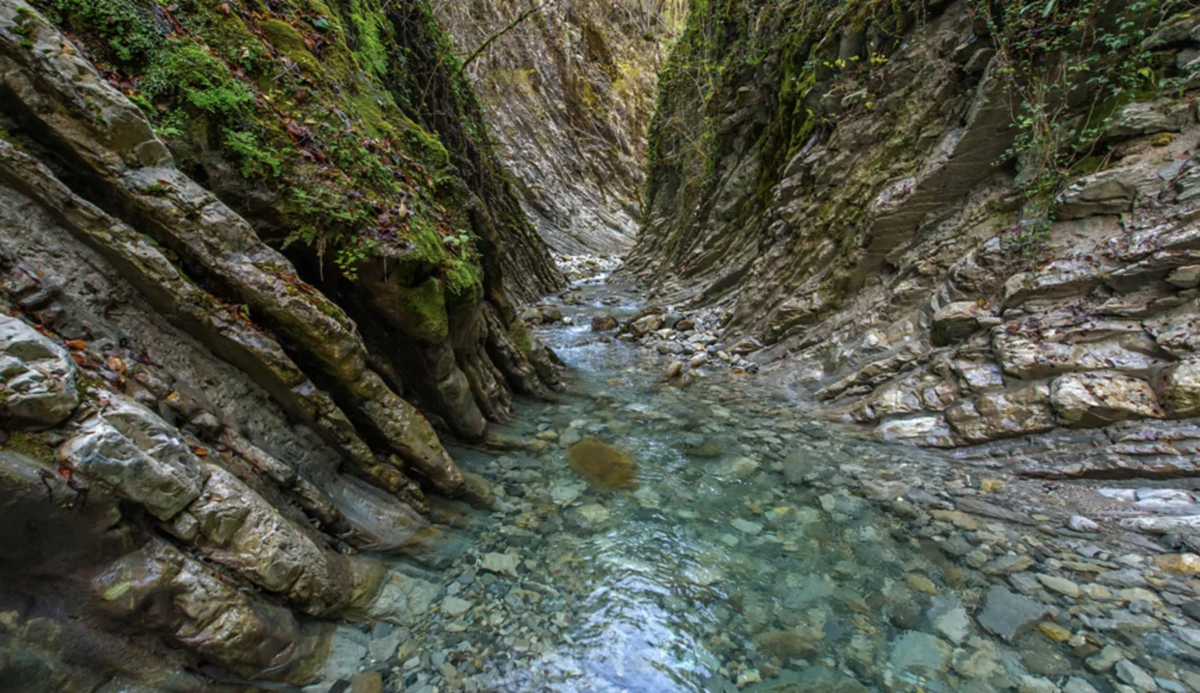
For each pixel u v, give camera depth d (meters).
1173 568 3.22
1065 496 3.98
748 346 8.23
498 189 14.27
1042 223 5.11
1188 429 3.84
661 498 4.33
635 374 7.71
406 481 3.70
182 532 2.26
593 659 2.80
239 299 2.96
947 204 6.40
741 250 11.41
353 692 2.51
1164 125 4.68
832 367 6.63
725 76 13.50
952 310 5.45
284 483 2.90
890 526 3.87
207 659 2.29
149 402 2.45
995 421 4.66
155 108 3.07
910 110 7.23
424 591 3.18
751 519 4.04
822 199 8.35
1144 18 4.79
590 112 30.78
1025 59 5.58
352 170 3.92
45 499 1.88
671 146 19.39
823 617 3.08
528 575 3.39
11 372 1.86
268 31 4.10
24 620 1.90
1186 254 4.17
